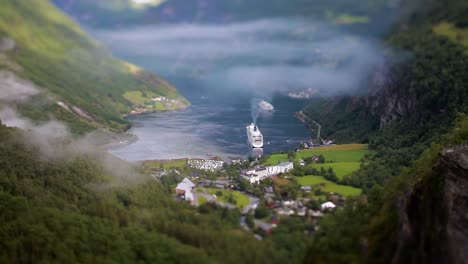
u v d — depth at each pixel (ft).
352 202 629.10
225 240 520.83
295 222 556.92
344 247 508.12
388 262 473.67
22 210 624.18
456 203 476.13
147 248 531.91
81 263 533.14
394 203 538.47
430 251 469.16
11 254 563.07
